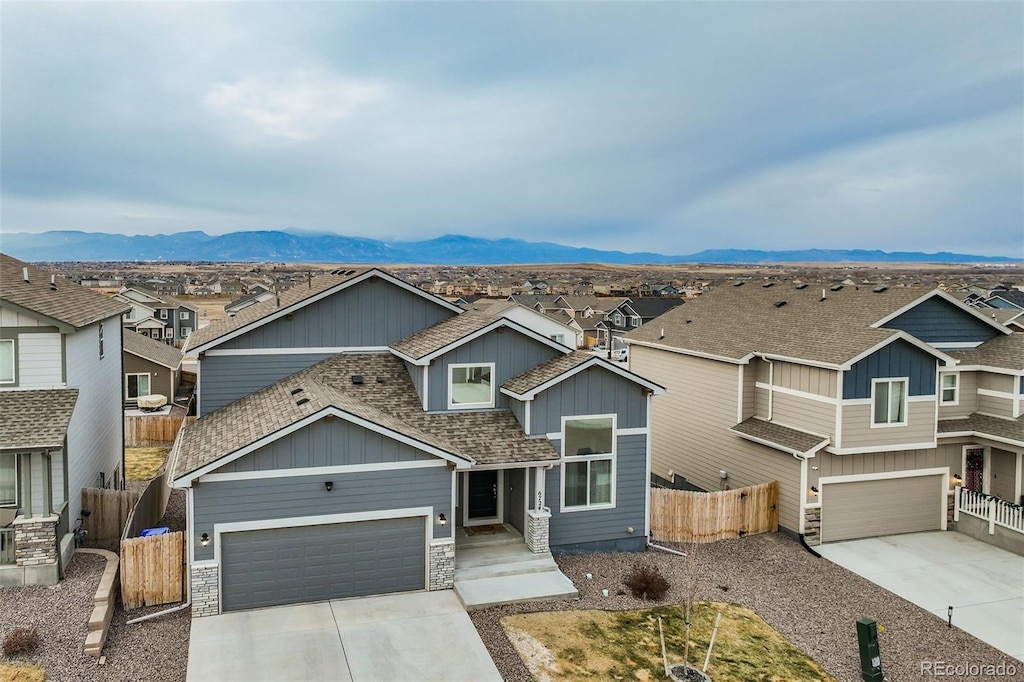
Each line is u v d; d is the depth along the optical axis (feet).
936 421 65.36
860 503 66.23
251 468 47.11
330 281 72.54
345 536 49.70
